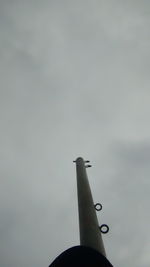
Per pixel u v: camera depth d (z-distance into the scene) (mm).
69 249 5898
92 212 9375
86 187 10773
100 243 8062
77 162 13250
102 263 5781
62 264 5855
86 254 5875
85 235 8281
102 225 9141
